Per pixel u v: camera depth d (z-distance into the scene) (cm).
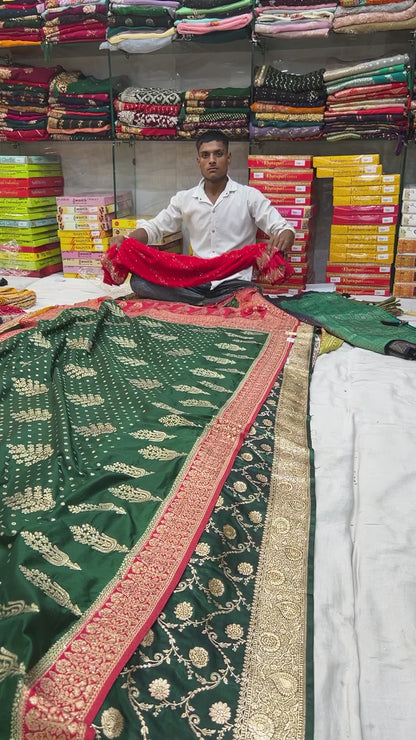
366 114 372
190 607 121
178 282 354
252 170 396
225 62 439
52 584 117
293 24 368
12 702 92
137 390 215
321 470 177
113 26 398
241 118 398
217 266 348
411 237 379
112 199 448
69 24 408
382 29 362
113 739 94
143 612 117
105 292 404
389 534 148
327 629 121
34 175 452
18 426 184
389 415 211
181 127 412
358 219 389
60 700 96
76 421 190
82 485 150
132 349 264
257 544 143
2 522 135
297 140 403
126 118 416
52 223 483
